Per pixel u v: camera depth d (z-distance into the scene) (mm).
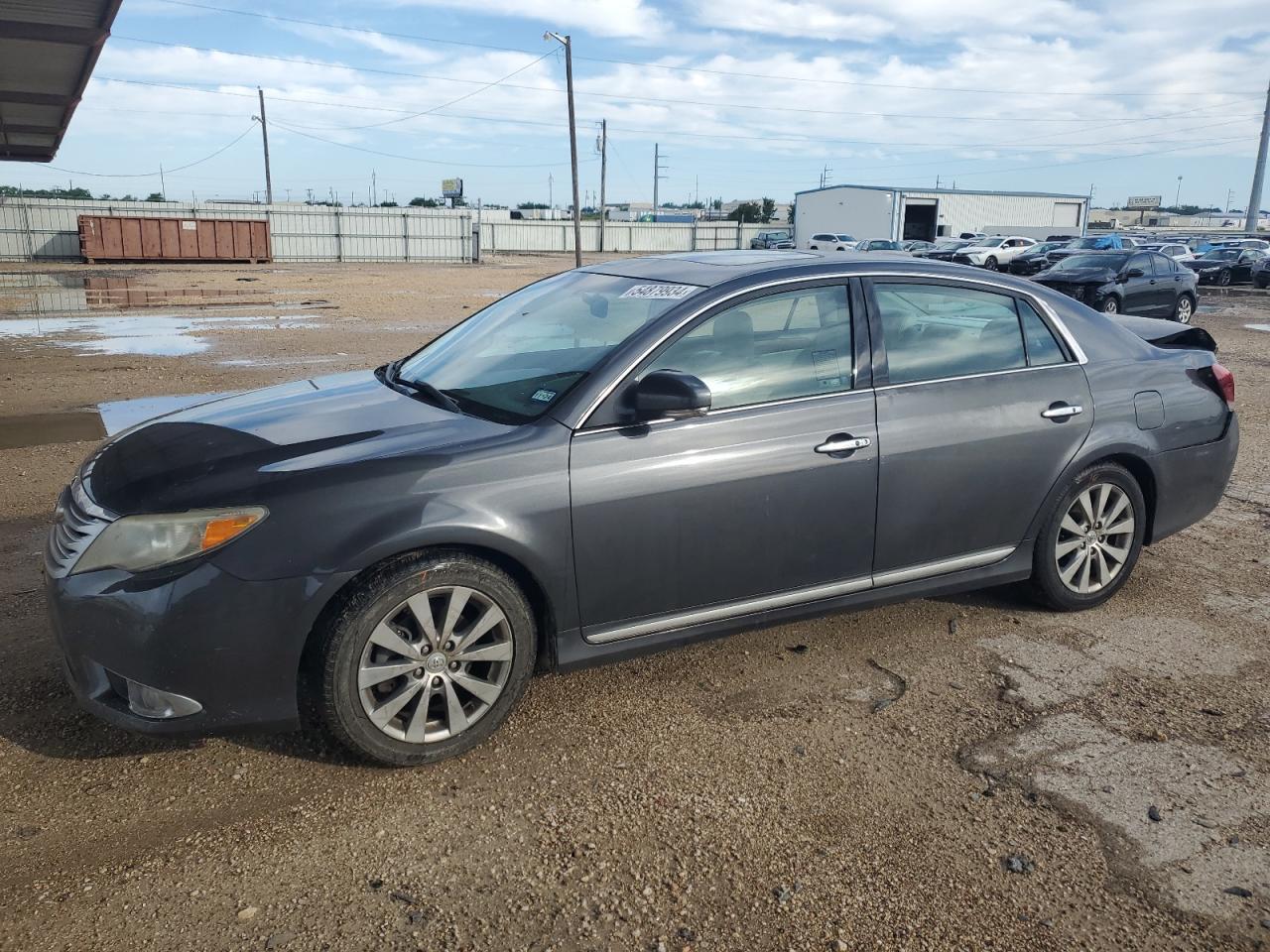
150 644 2811
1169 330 4902
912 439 3754
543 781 3084
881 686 3746
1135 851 2785
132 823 2836
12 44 12617
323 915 2480
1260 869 2715
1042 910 2549
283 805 2938
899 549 3842
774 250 4344
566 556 3209
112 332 16156
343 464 3002
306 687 3162
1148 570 5031
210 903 2516
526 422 3271
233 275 36375
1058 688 3742
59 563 2982
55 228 46281
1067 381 4176
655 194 116625
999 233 67000
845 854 2758
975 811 2963
